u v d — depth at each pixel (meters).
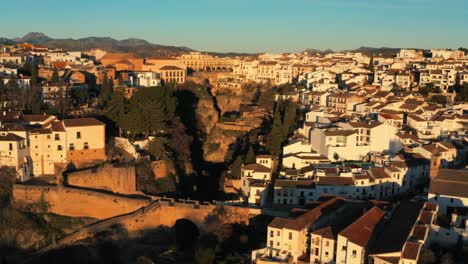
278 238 132.50
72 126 193.50
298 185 170.50
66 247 163.25
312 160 193.25
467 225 126.81
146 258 153.75
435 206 143.12
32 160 189.12
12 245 162.75
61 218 175.00
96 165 196.50
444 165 191.50
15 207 172.38
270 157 196.25
